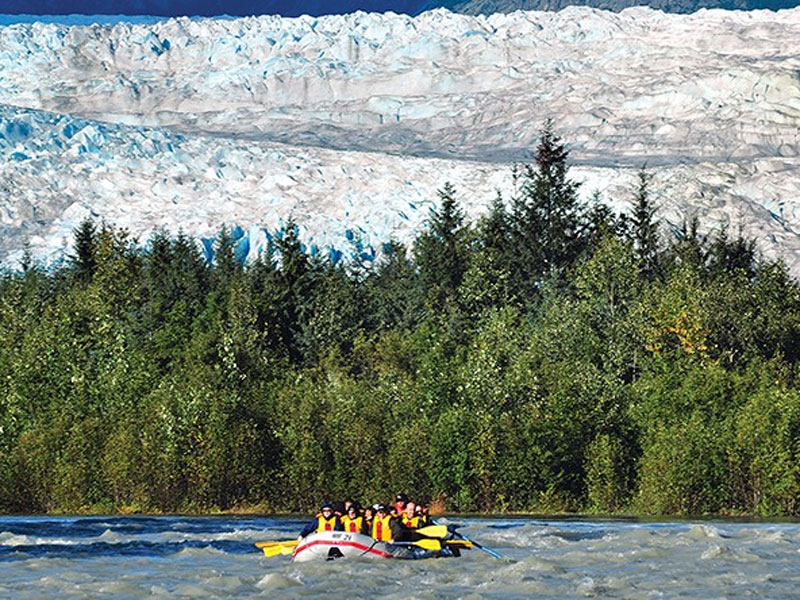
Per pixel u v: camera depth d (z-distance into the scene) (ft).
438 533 417.08
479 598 311.68
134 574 366.63
